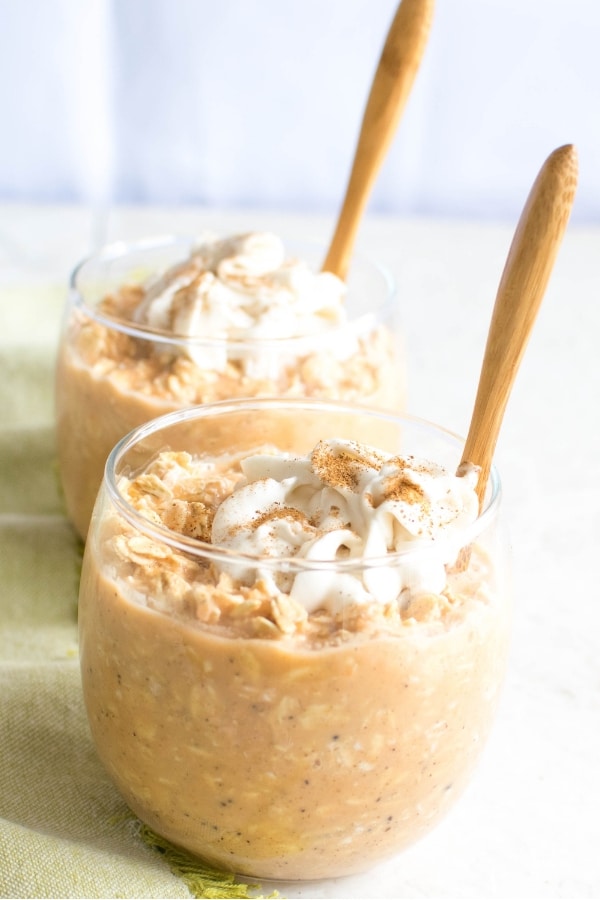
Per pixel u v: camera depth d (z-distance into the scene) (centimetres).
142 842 51
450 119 119
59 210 104
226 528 49
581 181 120
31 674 56
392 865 51
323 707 46
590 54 116
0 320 79
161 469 52
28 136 118
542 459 71
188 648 47
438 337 84
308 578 47
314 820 48
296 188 122
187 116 119
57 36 114
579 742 56
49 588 62
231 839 48
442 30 116
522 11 115
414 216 118
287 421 54
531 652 59
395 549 48
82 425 61
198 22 115
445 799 49
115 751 49
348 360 61
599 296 93
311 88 118
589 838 52
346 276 65
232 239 63
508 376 50
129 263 66
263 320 61
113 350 61
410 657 47
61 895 48
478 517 49
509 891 50
